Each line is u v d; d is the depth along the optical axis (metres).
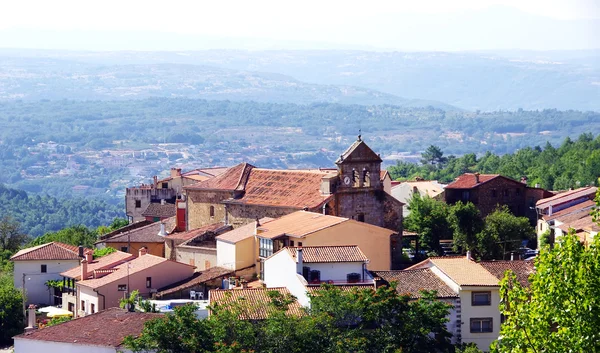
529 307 70.00
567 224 162.75
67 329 117.94
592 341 67.94
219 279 147.12
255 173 175.38
